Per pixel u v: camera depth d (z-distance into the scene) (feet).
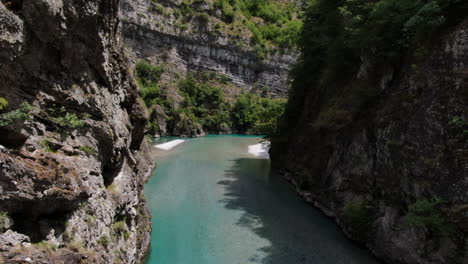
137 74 236.02
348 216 57.26
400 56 55.57
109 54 35.96
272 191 86.94
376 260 49.90
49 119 26.50
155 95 229.25
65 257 23.71
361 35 63.41
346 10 77.66
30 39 24.09
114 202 35.81
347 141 68.69
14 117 22.29
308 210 72.08
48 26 24.36
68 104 28.89
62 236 25.27
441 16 43.14
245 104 282.15
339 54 78.89
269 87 327.88
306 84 110.93
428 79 45.68
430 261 39.75
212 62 305.12
